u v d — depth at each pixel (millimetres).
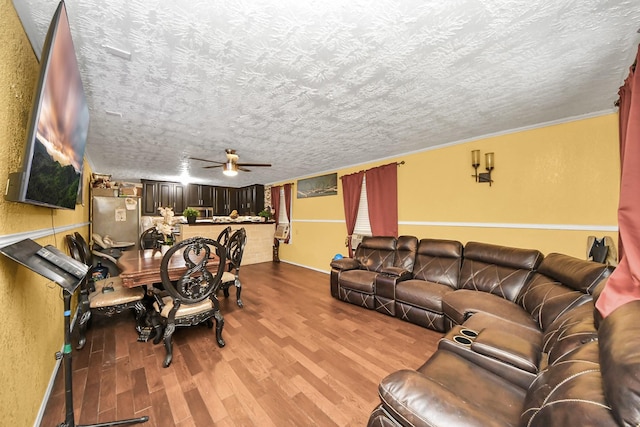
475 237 3217
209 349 2203
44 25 1304
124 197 4457
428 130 2936
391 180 4102
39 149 1105
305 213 5883
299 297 3664
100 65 1618
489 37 1378
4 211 1111
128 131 2906
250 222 6125
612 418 500
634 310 726
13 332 1162
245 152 3871
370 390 1695
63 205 1605
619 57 1546
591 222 2432
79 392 1642
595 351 767
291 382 1768
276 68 1665
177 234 5016
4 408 1051
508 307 2107
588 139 2447
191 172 5695
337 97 2082
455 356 1376
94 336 2426
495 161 3039
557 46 1452
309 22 1265
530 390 865
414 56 1547
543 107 2309
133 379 1780
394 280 2971
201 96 2053
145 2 1128
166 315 2029
